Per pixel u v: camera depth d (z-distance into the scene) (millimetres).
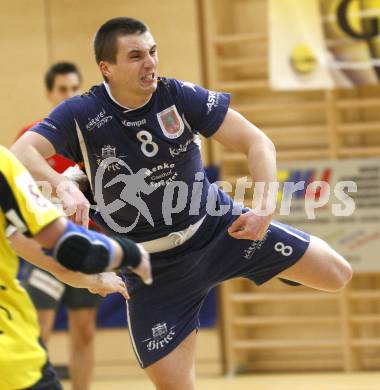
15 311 8164
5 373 7887
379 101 21906
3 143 23297
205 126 10906
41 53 23156
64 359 22641
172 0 22500
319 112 22859
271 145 10977
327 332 22766
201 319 22188
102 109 10633
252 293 22953
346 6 21047
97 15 22906
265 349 23125
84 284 9062
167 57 22500
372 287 22594
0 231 8094
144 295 11438
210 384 21047
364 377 21219
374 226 21609
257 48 23141
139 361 11555
